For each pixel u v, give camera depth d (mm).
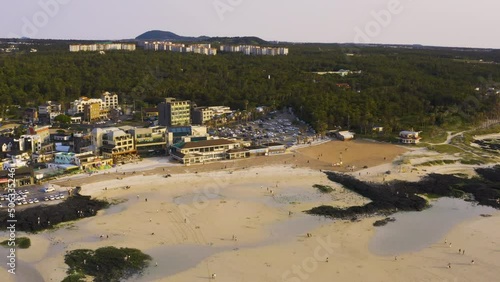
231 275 105562
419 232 131625
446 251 119625
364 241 124812
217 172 188250
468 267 111250
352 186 170375
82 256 113125
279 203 153875
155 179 177375
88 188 164625
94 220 137500
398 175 184250
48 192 158375
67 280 101375
